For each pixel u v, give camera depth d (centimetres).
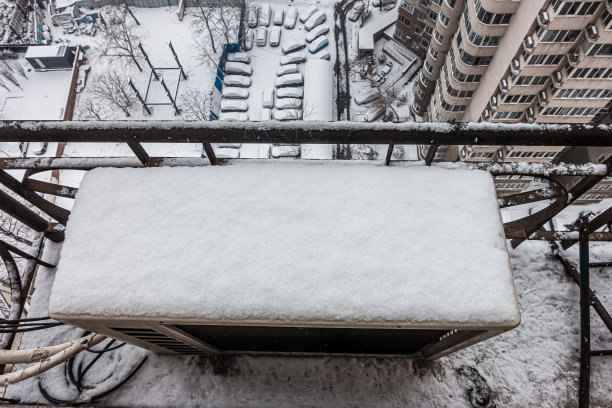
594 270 496
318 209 284
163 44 2820
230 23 2744
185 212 287
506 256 264
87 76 2789
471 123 263
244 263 268
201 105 2616
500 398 446
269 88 2695
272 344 428
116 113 2616
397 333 364
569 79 1409
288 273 263
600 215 384
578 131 252
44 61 2705
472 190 287
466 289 255
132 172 303
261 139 272
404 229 275
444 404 441
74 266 272
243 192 293
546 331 471
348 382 452
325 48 2825
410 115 2598
